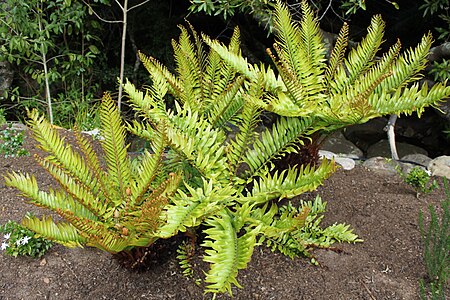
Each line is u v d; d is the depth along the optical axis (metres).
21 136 4.33
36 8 5.87
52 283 2.83
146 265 2.84
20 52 6.09
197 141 3.06
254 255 3.05
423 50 3.18
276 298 2.74
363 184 4.00
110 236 2.35
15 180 2.50
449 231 3.28
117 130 2.75
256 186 2.93
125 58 7.95
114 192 2.80
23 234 3.00
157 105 3.29
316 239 3.11
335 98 3.20
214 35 8.20
